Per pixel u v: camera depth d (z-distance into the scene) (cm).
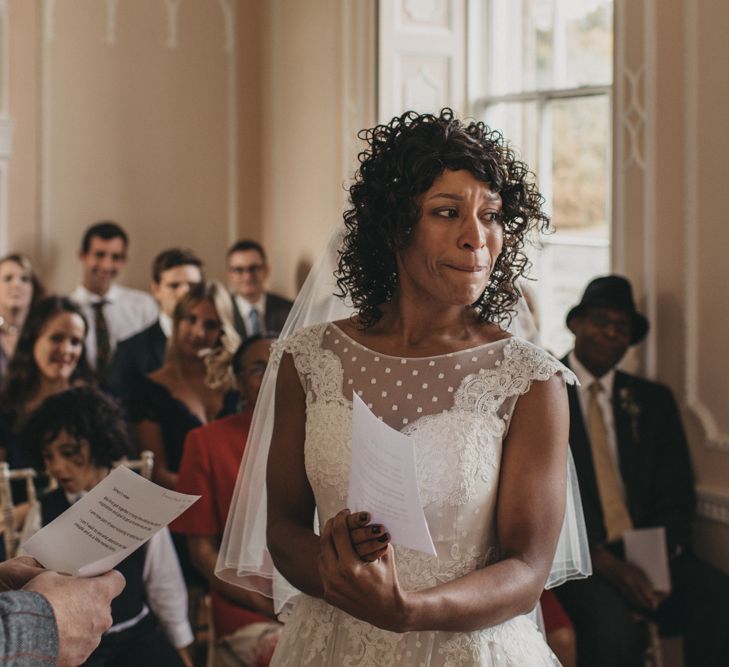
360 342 207
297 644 205
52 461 339
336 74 633
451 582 178
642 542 367
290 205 696
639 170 418
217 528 355
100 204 693
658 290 413
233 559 235
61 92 680
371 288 209
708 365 392
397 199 192
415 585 191
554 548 189
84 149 688
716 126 386
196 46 714
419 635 194
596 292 401
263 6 723
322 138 652
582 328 399
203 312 470
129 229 701
